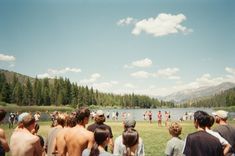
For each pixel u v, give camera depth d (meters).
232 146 7.99
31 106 183.88
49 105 198.50
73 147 7.33
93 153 5.56
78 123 7.51
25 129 7.18
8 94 179.62
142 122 58.62
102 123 8.28
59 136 8.02
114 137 27.44
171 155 7.79
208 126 7.08
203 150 6.70
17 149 6.94
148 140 25.83
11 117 44.69
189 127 40.84
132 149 5.67
